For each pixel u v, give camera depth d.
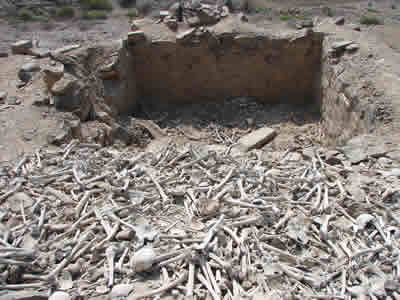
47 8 19.30
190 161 5.83
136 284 3.41
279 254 3.76
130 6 20.95
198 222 4.22
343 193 4.66
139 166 5.51
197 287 3.38
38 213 4.46
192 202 4.66
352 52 9.05
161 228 4.14
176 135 10.32
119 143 8.82
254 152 6.41
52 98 8.23
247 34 10.91
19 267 3.46
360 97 7.48
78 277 3.56
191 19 11.41
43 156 6.01
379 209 4.36
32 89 8.61
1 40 14.58
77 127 7.75
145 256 3.49
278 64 11.18
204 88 11.70
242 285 3.39
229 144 9.73
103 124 8.67
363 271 3.54
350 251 3.76
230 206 4.55
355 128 7.51
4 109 7.68
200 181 5.15
